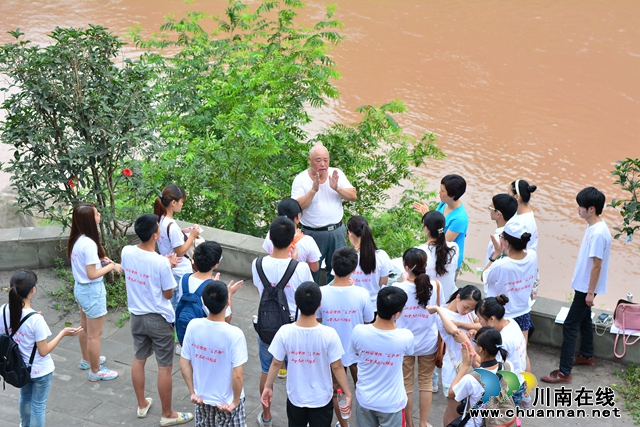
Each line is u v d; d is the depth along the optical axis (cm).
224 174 1102
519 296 680
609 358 748
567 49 3391
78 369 738
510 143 2456
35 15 3625
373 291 658
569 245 1828
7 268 929
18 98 809
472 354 544
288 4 1393
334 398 629
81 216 668
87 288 680
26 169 864
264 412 645
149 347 649
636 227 755
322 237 795
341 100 2748
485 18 3819
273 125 1096
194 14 1423
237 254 913
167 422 648
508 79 3055
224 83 1171
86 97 826
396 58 3253
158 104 1208
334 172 784
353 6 3947
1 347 568
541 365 750
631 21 3744
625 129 2591
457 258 675
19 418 659
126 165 877
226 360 536
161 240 717
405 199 1305
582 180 2216
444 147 2403
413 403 691
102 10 3731
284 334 538
